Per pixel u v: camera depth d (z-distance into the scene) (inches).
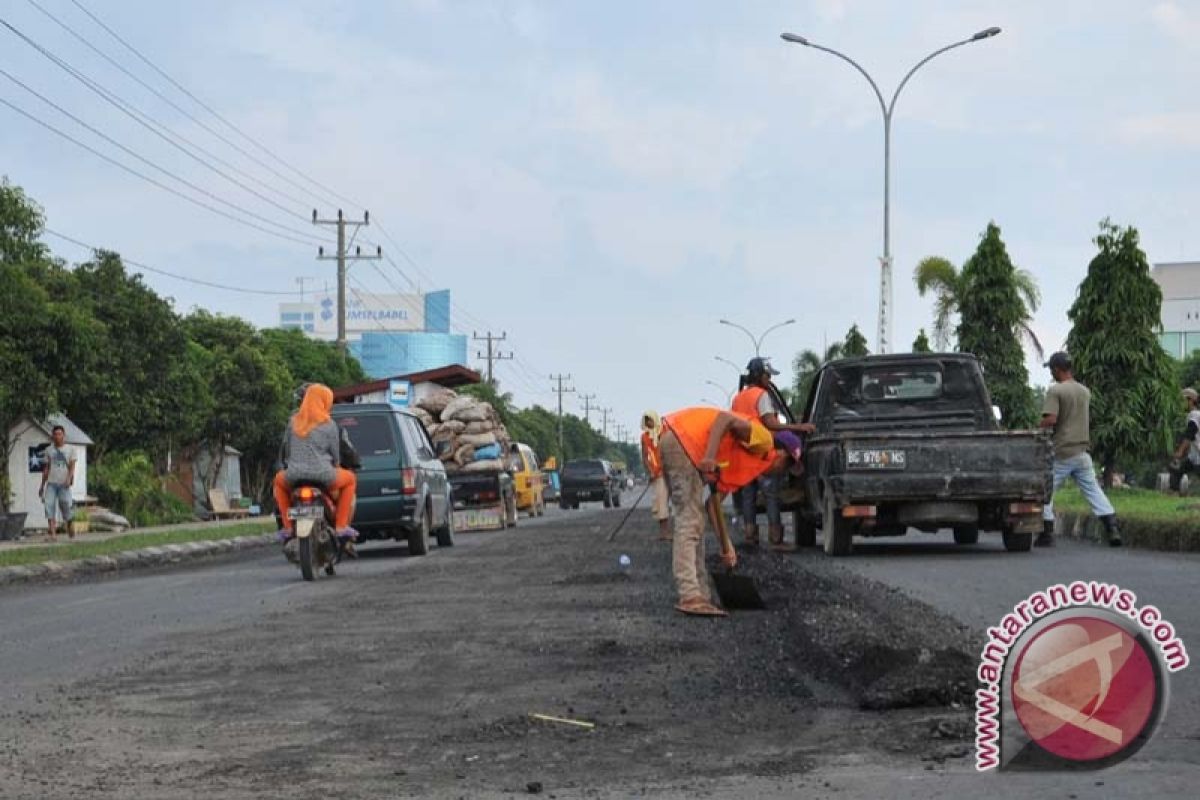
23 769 238.8
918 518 653.9
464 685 313.6
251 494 2098.9
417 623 434.0
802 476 721.6
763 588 465.7
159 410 1593.3
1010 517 648.4
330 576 663.1
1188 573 517.7
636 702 286.8
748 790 211.6
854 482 639.8
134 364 1544.0
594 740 252.7
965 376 746.8
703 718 269.3
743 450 436.8
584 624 413.1
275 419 1982.0
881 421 743.1
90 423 1515.7
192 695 312.5
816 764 227.8
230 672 345.1
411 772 231.1
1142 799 193.3
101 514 1384.1
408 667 342.6
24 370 1241.4
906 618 351.6
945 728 245.1
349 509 666.8
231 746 255.1
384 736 260.8
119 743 260.1
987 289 1504.7
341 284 2397.9
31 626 487.8
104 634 447.2
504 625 418.9
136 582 697.6
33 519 1332.4
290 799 214.2
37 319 1257.4
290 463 650.8
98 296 1552.7
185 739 262.7
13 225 1393.9
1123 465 1283.2
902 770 219.3
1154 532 670.5
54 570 823.7
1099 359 1176.2
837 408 749.3
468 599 504.1
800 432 580.1
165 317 1599.4
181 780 228.4
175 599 570.6
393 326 6692.9
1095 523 745.0
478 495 1202.6
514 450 1679.4
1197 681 281.7
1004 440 641.6
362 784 223.3
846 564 596.4
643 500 2785.4
